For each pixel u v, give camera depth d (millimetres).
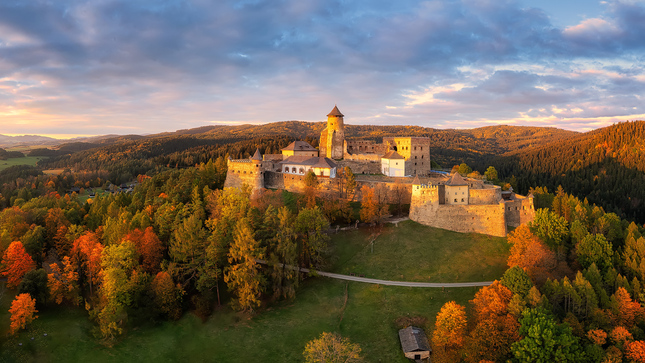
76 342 70812
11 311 68250
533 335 62344
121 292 77875
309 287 90625
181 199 128500
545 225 101562
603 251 92000
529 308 67500
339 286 90188
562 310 74812
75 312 79500
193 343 73312
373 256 100500
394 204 127312
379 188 128250
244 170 139750
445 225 112438
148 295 81000
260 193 134250
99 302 79625
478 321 70750
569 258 96812
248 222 94500
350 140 178250
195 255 87875
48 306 79438
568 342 61531
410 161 157375
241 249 82125
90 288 86125
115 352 69625
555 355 61312
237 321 79688
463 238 107625
